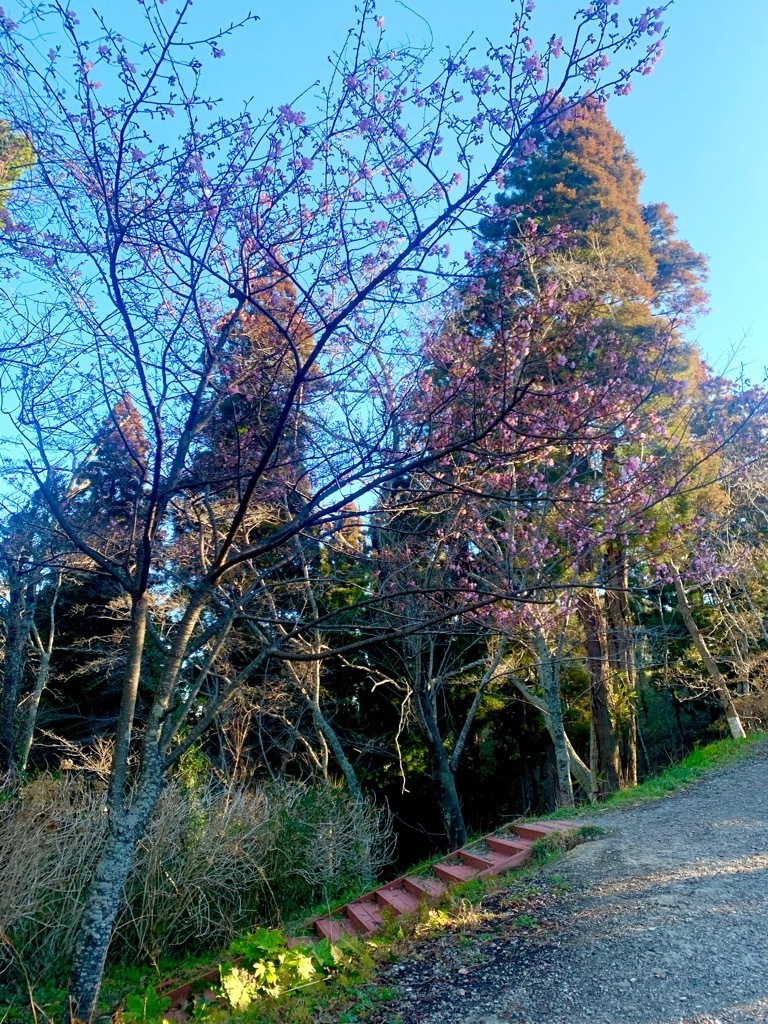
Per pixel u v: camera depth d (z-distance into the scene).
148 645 14.28
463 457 6.33
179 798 9.86
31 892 7.48
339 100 4.47
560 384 5.95
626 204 15.78
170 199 4.72
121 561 7.38
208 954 8.93
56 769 16.06
